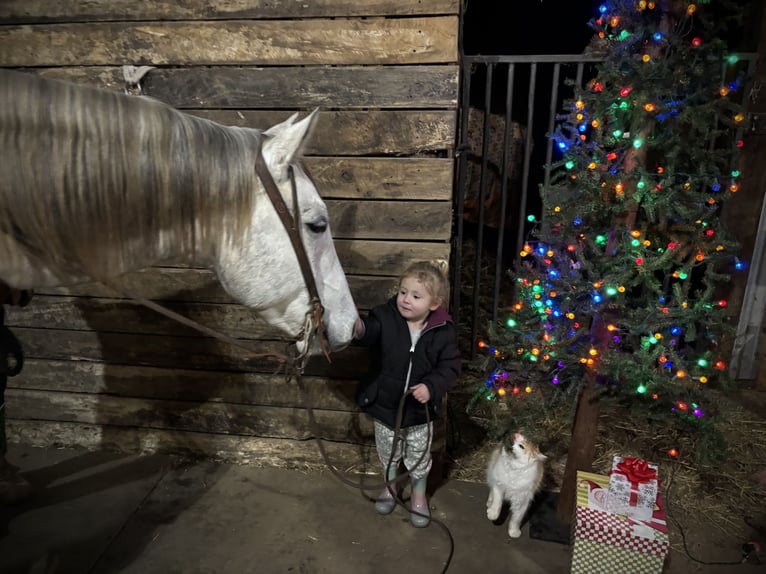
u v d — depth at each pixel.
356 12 2.05
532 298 2.25
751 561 2.19
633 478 2.07
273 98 2.19
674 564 2.17
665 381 1.99
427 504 2.45
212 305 2.53
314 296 1.66
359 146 2.21
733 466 2.76
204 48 2.16
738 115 1.87
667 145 1.86
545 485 2.60
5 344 2.05
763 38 2.95
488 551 2.22
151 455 2.81
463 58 2.75
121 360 2.69
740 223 3.19
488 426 2.78
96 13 2.16
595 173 1.96
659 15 1.84
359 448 2.68
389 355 2.14
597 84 1.94
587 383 2.15
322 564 2.16
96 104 1.29
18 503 2.44
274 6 2.08
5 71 1.25
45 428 2.86
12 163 1.23
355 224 2.30
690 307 2.06
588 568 1.98
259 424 2.71
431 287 1.99
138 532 2.31
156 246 1.43
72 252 1.33
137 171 1.33
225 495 2.54
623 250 1.95
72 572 2.10
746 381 3.47
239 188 1.44
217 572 2.12
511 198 4.38
